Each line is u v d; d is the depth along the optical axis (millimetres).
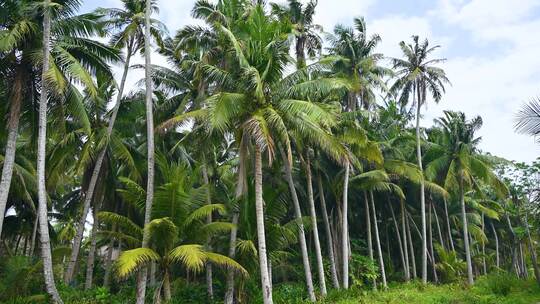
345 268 21891
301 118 16156
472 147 29906
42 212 14453
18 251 31594
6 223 24766
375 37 24422
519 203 34375
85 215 18531
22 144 23109
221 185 24969
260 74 16141
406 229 33469
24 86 15594
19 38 14336
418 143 28031
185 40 20562
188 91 22141
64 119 16703
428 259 33344
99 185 20906
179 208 14828
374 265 25891
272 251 17453
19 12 14938
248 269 16922
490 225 43906
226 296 16359
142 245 14023
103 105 20875
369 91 25047
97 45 17391
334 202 27328
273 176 22953
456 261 30797
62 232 34750
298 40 23656
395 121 29453
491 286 25797
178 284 19703
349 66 23984
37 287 17578
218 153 27297
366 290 23094
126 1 19094
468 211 38125
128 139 24172
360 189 28141
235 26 18016
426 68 28844
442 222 36000
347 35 24031
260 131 14164
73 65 14977
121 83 19375
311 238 27297
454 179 29219
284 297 19562
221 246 18109
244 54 16406
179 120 16094
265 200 17797
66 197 26875
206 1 22000
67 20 16422
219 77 16062
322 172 24688
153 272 18938
